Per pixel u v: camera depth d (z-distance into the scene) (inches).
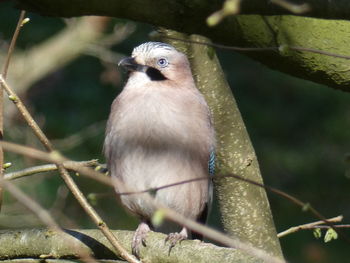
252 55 247.9
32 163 554.6
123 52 697.6
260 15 219.9
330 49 250.4
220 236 178.7
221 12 174.4
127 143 306.3
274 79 716.0
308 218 637.3
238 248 214.5
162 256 243.6
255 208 307.0
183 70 320.8
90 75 697.0
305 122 699.4
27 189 560.7
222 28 221.9
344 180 664.4
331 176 668.1
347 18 213.2
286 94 713.0
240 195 306.7
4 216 448.1
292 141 689.0
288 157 672.4
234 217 307.7
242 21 227.8
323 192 661.3
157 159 304.2
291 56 248.5
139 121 305.0
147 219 315.0
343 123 694.5
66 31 666.2
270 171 667.4
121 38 644.7
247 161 307.1
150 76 319.9
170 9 209.0
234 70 717.9
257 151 675.4
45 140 226.4
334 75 253.9
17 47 683.4
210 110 309.7
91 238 254.4
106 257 253.6
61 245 255.0
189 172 307.6
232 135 307.3
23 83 642.8
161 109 305.7
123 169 308.5
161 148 304.0
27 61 653.9
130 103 310.5
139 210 309.0
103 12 207.3
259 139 684.7
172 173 305.1
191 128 306.0
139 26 703.7
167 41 308.3
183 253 236.7
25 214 486.3
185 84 318.7
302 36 247.6
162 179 305.0
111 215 569.9
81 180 577.6
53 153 196.9
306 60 250.1
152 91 312.0
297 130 693.9
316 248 591.8
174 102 307.7
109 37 645.3
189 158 306.5
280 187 659.4
